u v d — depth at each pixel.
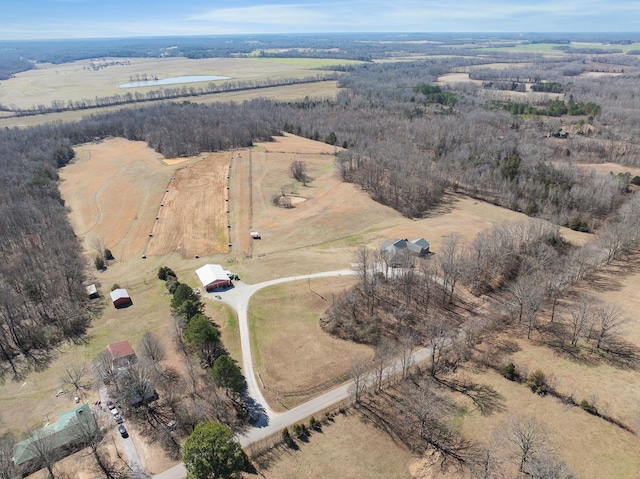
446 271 98.31
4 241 122.38
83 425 63.88
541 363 78.31
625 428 64.19
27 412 72.44
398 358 81.69
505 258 108.75
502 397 71.75
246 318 93.50
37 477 61.41
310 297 99.94
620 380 72.88
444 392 73.69
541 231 120.62
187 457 55.75
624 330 83.94
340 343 86.94
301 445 65.06
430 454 63.22
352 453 63.69
